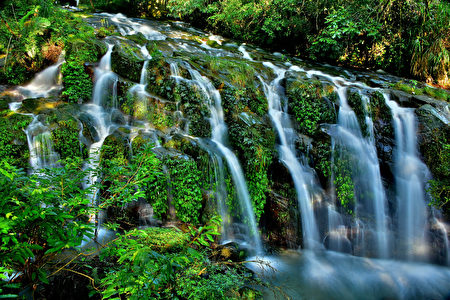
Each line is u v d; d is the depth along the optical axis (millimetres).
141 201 5223
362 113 7625
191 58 8266
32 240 2775
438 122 7062
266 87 8195
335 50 11805
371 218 6855
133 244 2600
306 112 7637
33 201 2297
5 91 7344
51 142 5758
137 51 8320
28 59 8031
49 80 8016
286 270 5328
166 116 6762
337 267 5715
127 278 2383
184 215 5336
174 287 3461
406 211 6977
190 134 6738
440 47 10438
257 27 13422
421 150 7098
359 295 4988
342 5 11773
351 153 7102
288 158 7012
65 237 2408
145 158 3301
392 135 7504
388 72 11875
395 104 8055
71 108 6820
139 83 7418
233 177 6176
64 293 3346
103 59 7805
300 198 6363
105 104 7281
